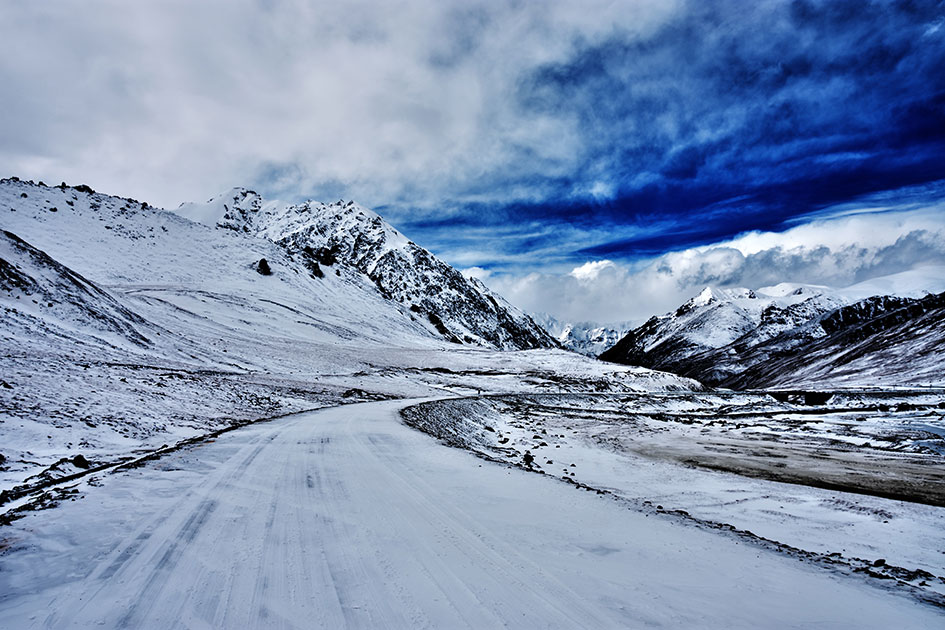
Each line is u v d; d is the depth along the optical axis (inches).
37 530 240.5
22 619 153.9
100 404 690.8
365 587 185.0
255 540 235.5
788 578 214.2
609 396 2625.5
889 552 392.2
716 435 1244.5
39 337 1237.1
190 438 619.5
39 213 4613.7
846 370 4478.3
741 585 202.1
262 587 183.2
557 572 205.6
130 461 452.4
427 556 220.2
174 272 4557.1
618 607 173.5
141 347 1713.8
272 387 1493.6
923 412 1695.4
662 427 1450.5
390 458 498.3
